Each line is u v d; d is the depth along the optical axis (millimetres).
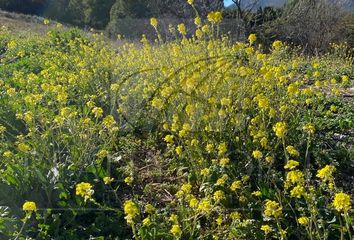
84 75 5777
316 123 4605
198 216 3213
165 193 3723
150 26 19172
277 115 4332
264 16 16953
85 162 3662
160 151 4398
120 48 10172
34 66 7383
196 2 15609
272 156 3734
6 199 3232
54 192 3357
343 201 2373
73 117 4137
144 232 2996
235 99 4352
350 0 18672
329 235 3000
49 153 3748
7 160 3559
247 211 3250
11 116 4789
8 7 29422
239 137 4062
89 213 3316
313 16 16375
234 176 3514
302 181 2854
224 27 13039
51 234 3051
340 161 4016
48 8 28844
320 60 10570
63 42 10094
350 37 17516
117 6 22891
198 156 3836
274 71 4672
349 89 6918
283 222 3104
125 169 3941
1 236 2891
